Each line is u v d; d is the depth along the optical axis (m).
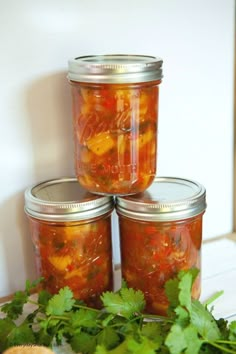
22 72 0.65
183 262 0.62
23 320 0.63
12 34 0.64
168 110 0.75
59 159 0.69
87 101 0.59
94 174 0.61
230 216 0.84
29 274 0.71
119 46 0.70
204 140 0.78
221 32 0.76
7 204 0.68
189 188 0.65
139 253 0.62
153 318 0.58
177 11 0.72
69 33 0.66
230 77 0.78
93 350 0.55
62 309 0.57
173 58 0.73
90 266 0.62
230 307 0.64
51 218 0.60
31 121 0.67
